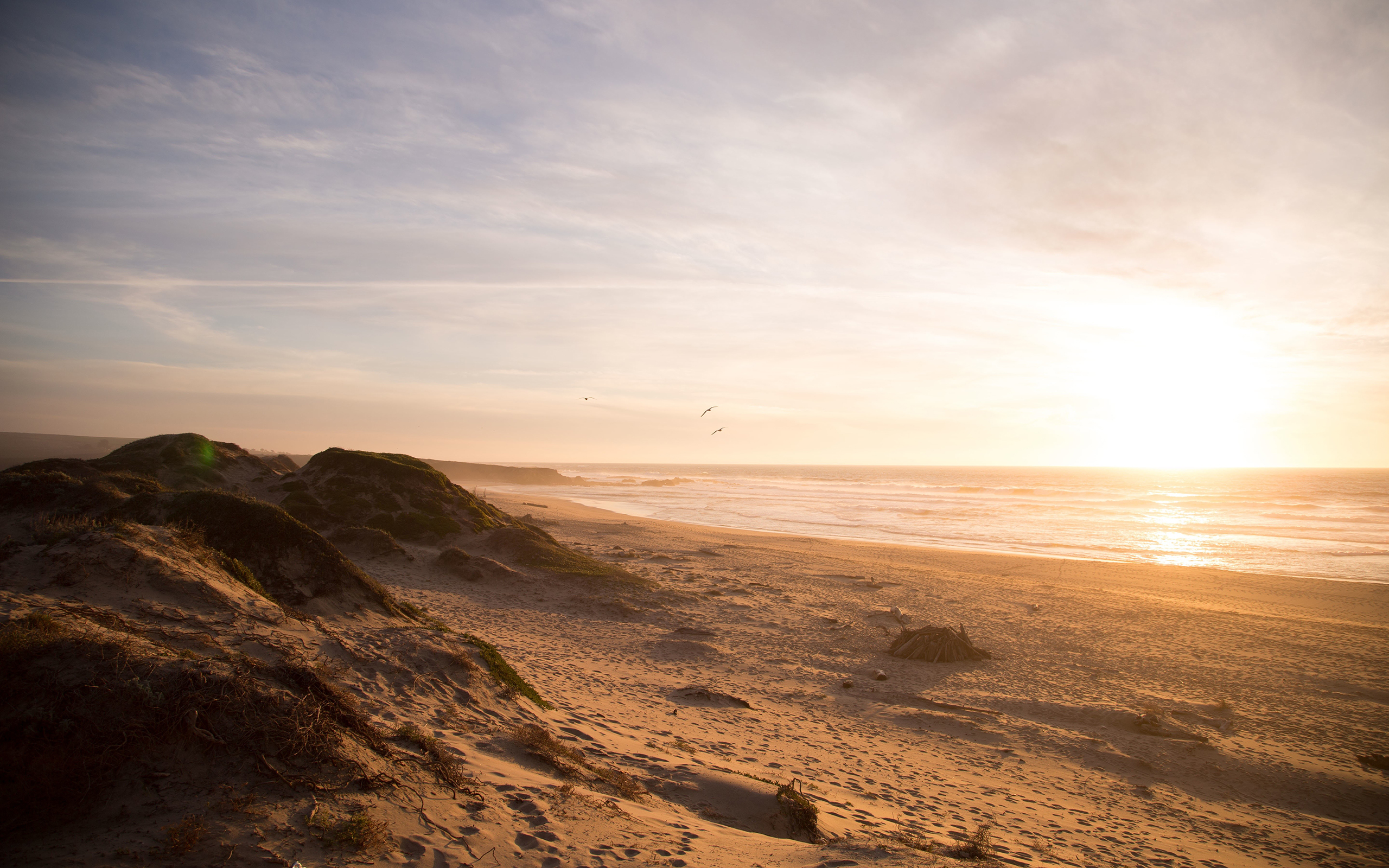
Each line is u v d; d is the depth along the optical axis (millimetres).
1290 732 12500
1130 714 12875
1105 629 19859
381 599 12008
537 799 5387
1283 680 15375
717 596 22781
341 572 11898
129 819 3949
